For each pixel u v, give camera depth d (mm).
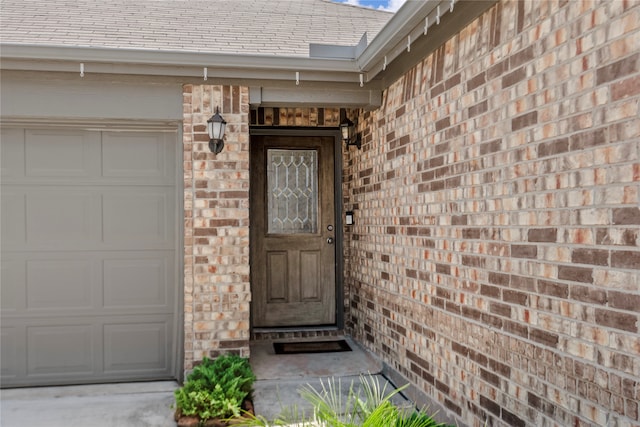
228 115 4250
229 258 4250
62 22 4742
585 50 2098
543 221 2357
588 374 2082
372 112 4695
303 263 5543
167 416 3607
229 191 4254
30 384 4203
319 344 5180
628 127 1891
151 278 4352
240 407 3521
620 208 1927
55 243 4242
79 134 4266
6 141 4184
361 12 6508
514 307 2578
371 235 4734
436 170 3408
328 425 2551
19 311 4203
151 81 4121
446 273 3283
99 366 4285
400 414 2814
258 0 6535
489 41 2781
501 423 2691
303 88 4348
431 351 3504
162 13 5379
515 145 2559
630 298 1882
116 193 4312
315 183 5566
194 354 4195
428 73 3521
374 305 4656
